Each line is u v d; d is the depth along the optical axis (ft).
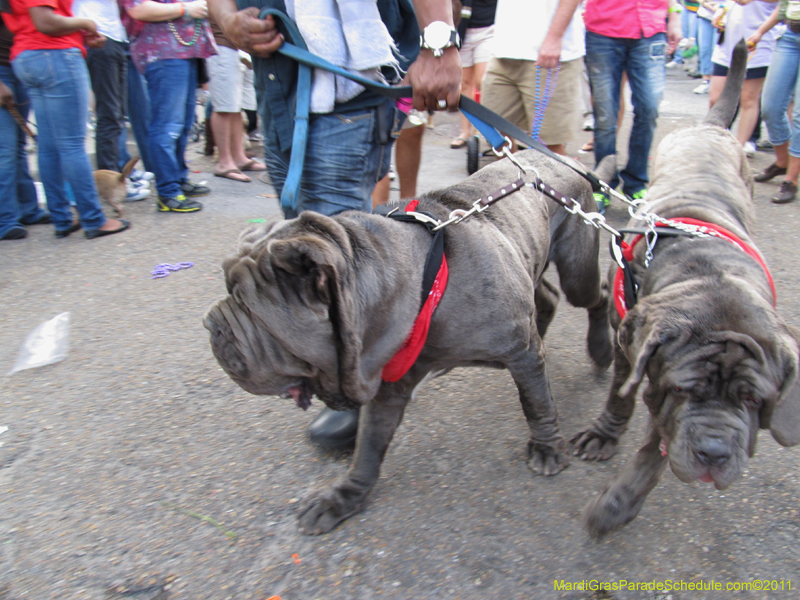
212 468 8.10
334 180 7.93
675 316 5.69
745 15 20.06
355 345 5.64
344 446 8.31
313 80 7.33
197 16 16.71
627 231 7.62
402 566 6.60
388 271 5.96
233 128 21.77
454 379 9.97
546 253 8.28
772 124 18.49
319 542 6.93
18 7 13.60
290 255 5.18
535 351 7.21
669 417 5.66
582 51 14.38
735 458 5.19
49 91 14.29
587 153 23.70
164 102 17.03
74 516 7.32
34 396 9.64
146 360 10.57
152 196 19.49
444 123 29.76
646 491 6.51
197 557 6.76
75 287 13.29
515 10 14.11
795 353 5.38
